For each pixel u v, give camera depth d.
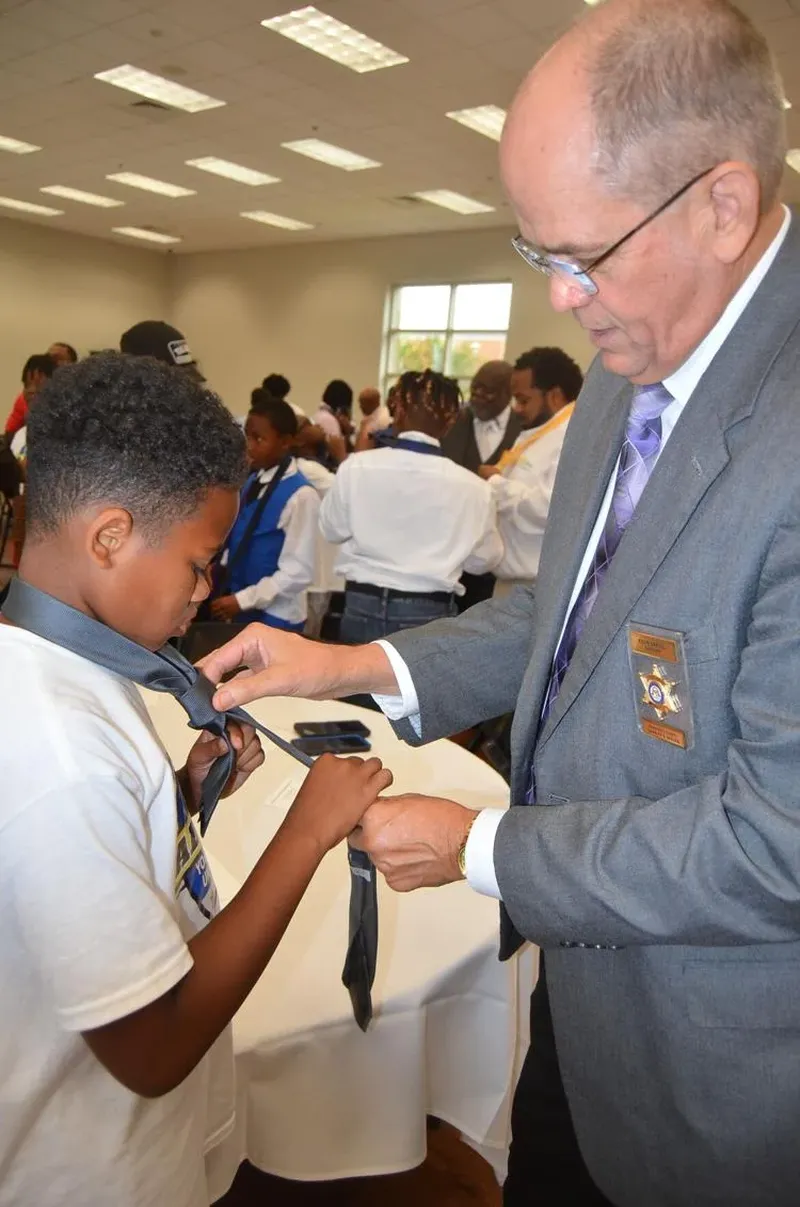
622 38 0.62
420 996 0.98
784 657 0.63
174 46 5.42
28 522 0.65
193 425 0.65
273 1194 1.43
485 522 2.50
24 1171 0.68
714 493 0.70
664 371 0.76
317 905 1.11
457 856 0.79
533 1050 1.05
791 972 0.71
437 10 4.68
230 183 8.77
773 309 0.70
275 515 2.72
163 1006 0.61
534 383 3.04
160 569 0.65
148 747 0.66
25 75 6.11
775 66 0.65
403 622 2.45
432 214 9.66
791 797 0.62
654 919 0.67
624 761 0.77
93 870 0.56
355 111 6.37
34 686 0.60
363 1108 0.99
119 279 13.05
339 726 1.65
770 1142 0.73
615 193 0.63
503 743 1.84
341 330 11.80
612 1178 0.84
